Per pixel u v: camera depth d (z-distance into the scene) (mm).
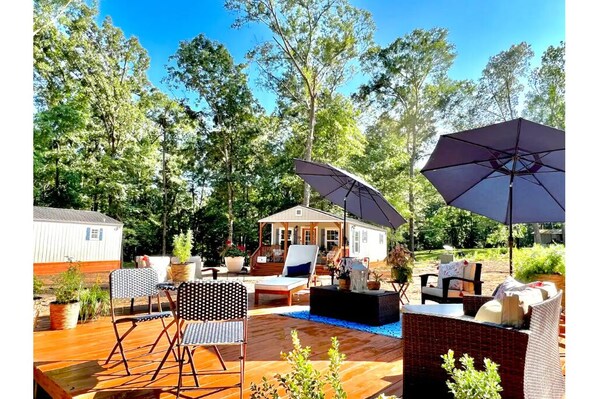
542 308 2350
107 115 18875
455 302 5289
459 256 18594
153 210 21391
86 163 17875
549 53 17891
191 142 21531
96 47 18344
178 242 8039
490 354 2346
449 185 4809
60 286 4965
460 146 3984
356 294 5188
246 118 21359
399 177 19734
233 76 21141
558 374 2605
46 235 13117
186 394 2811
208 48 20656
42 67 16266
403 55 20969
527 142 3588
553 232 19344
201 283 2705
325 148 18219
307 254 7852
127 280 3473
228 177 20844
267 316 5605
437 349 2568
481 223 19531
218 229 21969
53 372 3197
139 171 18688
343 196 7211
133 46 19406
